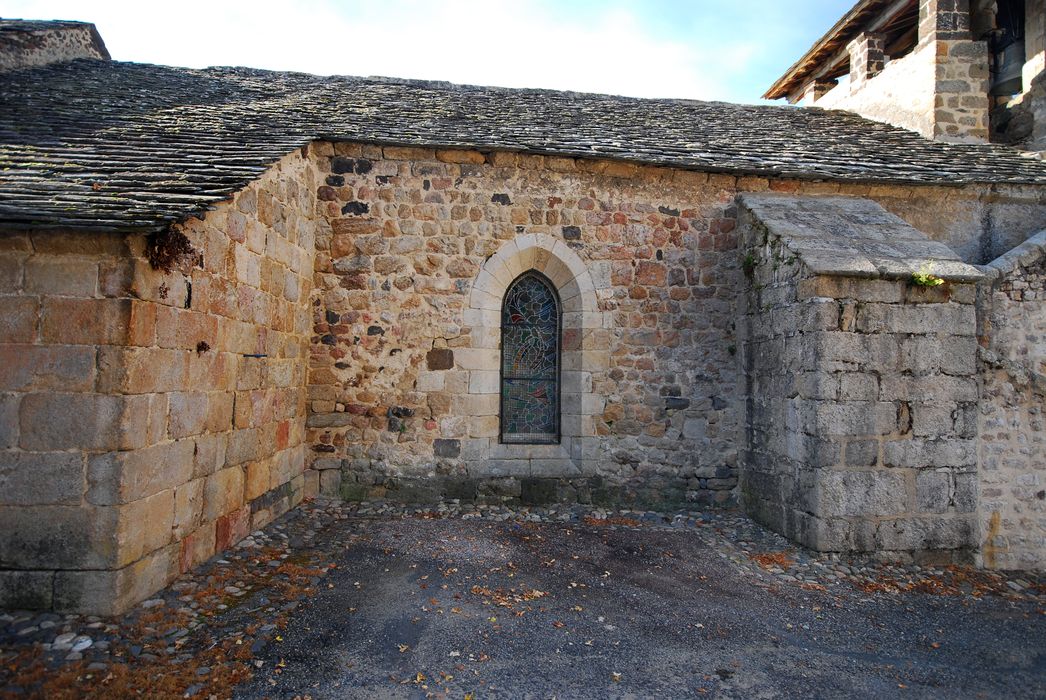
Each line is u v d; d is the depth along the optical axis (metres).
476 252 7.26
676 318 7.49
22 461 3.78
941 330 5.87
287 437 6.43
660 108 9.87
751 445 7.07
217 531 5.02
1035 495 6.06
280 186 6.06
